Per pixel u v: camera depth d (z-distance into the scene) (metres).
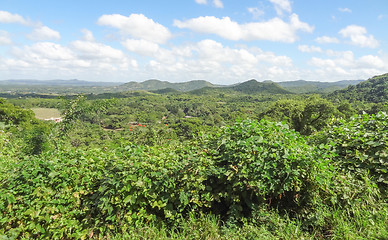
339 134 3.63
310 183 2.79
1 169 3.30
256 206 2.81
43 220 2.61
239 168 2.79
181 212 2.95
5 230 2.52
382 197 2.88
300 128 28.75
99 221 2.74
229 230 2.67
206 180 3.01
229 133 3.23
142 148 3.20
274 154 2.69
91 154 3.26
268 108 32.81
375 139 3.32
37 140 5.46
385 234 2.31
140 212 2.74
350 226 2.51
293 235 2.51
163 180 2.74
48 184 2.70
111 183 2.63
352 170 3.19
